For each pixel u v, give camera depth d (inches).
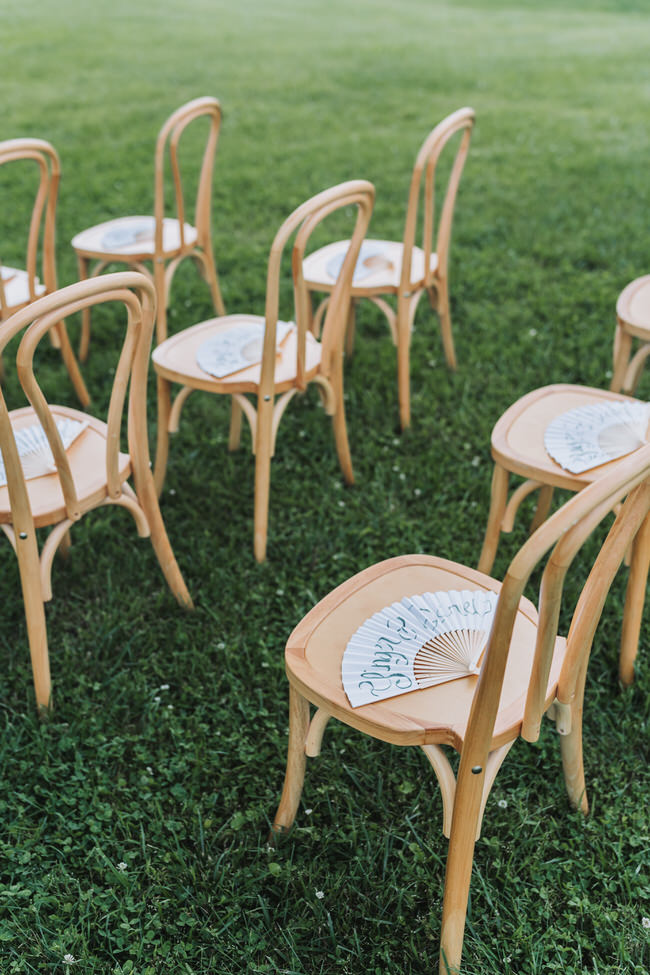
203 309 171.9
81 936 69.6
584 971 67.8
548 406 100.7
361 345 159.6
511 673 68.4
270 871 74.4
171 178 244.5
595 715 88.8
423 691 66.6
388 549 112.3
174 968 68.7
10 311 126.8
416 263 140.8
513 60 395.5
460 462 129.3
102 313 170.2
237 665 95.7
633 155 262.4
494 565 109.3
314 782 83.4
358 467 128.5
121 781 82.4
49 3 517.3
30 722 87.1
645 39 443.5
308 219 96.3
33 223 123.6
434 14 534.3
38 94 327.3
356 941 69.7
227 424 139.5
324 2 563.5
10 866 75.3
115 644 98.2
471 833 63.6
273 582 107.7
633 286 118.8
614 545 60.0
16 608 102.4
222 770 84.0
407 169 252.7
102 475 89.8
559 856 77.0
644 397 142.9
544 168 251.9
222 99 326.6
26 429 95.7
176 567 100.9
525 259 193.0
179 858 75.3
